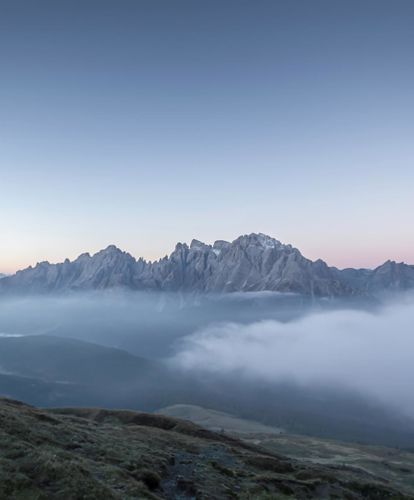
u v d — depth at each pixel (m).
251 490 52.03
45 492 29.88
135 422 119.69
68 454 43.19
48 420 68.25
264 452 110.50
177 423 117.88
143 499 35.34
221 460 69.38
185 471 54.25
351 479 78.00
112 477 39.59
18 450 36.91
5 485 29.48
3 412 53.56
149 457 54.72
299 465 82.19
